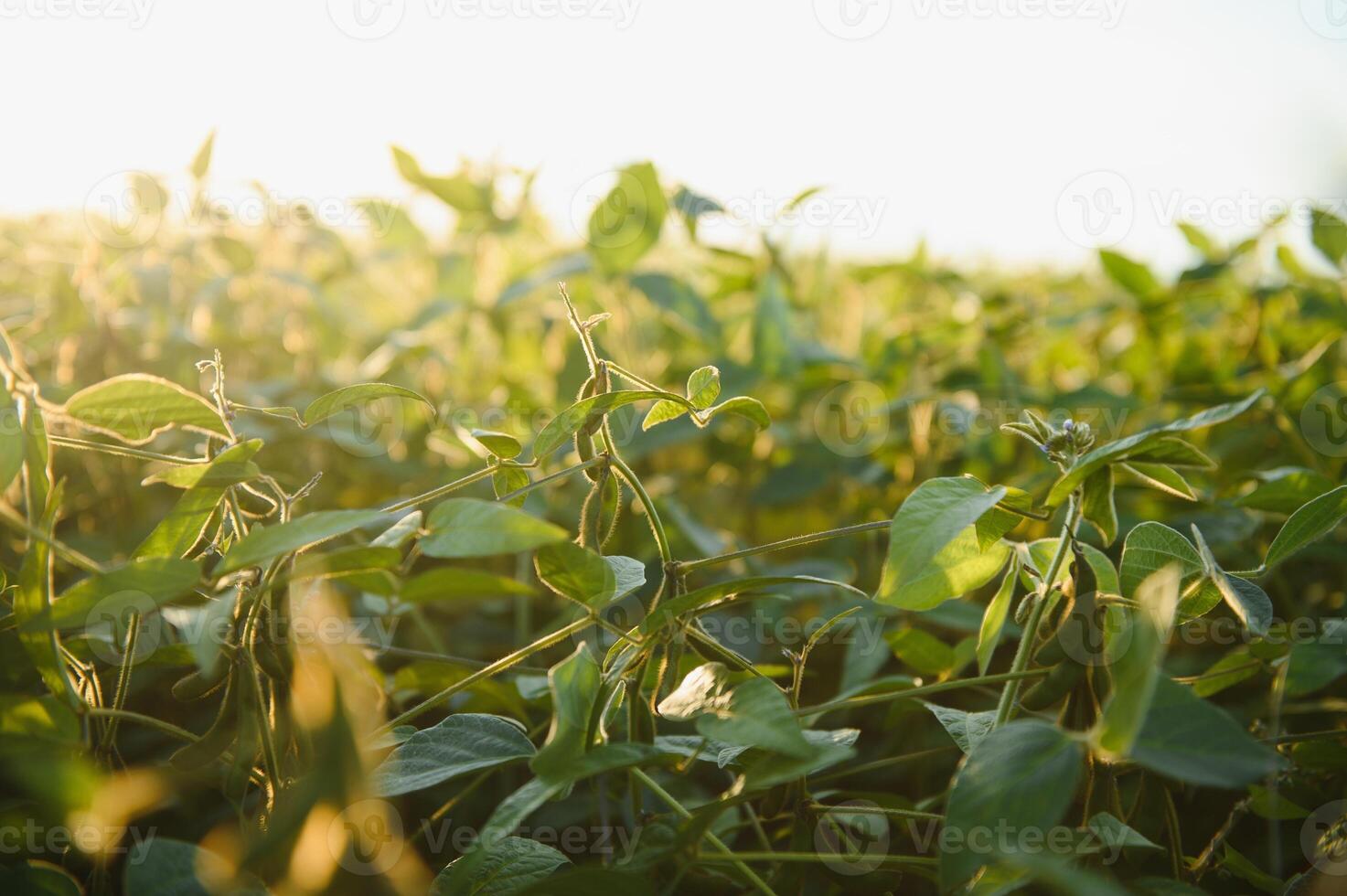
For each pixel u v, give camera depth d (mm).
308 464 1902
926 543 711
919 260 2646
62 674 720
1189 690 637
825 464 1992
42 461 737
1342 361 2023
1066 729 729
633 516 1755
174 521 786
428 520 679
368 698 826
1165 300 2150
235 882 684
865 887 786
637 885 680
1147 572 838
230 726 738
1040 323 2346
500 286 2562
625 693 809
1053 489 736
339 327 2256
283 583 677
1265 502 1116
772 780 671
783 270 2311
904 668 1599
